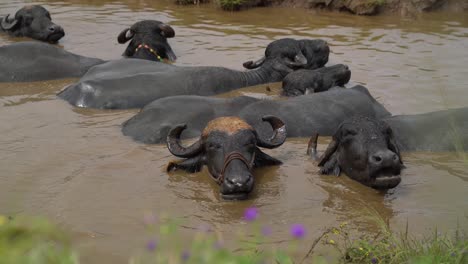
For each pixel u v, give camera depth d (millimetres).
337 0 28625
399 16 27922
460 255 8164
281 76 19938
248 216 8742
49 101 17031
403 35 24422
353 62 20797
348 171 12297
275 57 20188
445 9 28672
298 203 11312
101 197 11297
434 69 19828
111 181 11992
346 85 18531
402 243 9359
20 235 7770
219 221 10523
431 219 10570
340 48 22547
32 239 7684
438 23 26391
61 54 20219
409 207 11117
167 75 17766
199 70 18281
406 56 21422
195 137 14109
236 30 25312
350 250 9078
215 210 10969
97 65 18891
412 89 17953
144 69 18375
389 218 10648
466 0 28672
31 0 30938
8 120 15328
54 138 14148
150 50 21438
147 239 9719
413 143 13984
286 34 24641
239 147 11828
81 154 13234
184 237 9805
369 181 11773
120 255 9227
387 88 18109
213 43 23344
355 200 11438
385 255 8836
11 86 18578
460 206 11086
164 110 14812
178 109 14805
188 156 12492
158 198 11367
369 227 10312
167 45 21938
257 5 29797
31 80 19078
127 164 12805
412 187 11984
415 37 24094
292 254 9266
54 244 9219
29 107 16453
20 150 13359
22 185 11656
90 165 12688
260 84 19484
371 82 18688
